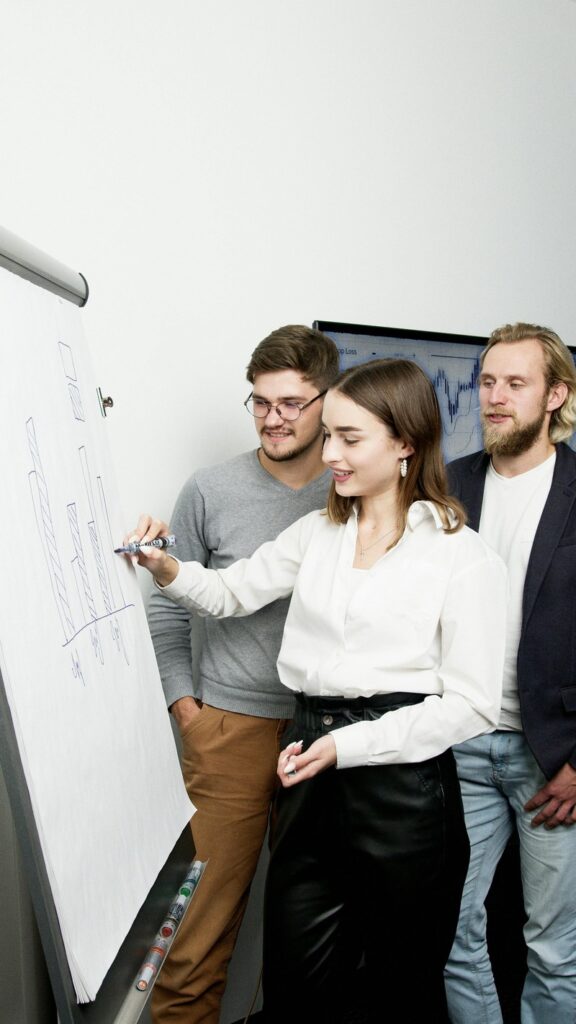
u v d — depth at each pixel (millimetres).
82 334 1179
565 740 1610
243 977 2045
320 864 1357
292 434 1602
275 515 1683
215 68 1863
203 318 1885
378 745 1260
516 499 1714
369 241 2227
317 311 2119
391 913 1295
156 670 1236
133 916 929
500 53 2531
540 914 1672
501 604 1323
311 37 2047
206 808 1661
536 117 2672
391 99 2246
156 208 1783
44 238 1613
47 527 882
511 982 2174
